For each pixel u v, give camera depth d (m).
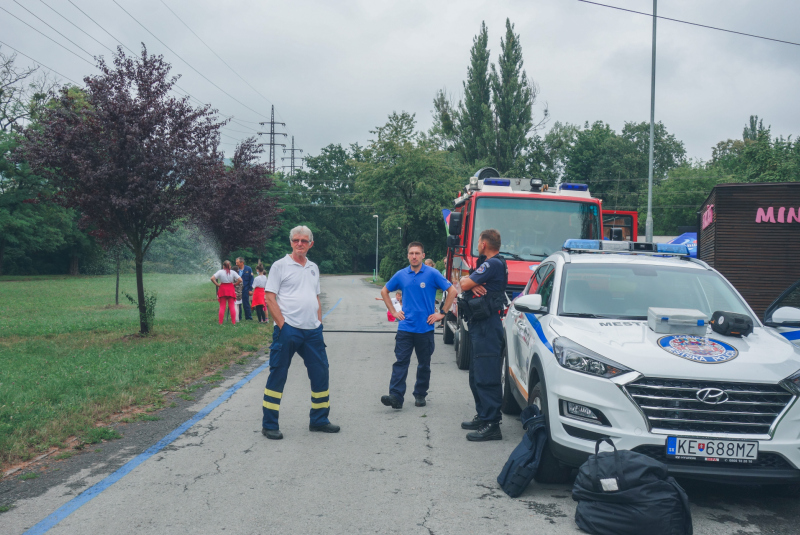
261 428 5.97
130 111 10.96
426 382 6.99
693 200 67.00
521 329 5.80
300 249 5.85
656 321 4.38
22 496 4.12
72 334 13.04
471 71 48.28
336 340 13.16
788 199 13.01
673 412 3.83
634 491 3.45
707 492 4.36
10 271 57.28
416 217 40.75
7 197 46.88
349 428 6.01
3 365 8.77
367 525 3.68
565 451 4.10
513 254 9.30
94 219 11.70
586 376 4.04
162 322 15.02
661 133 77.56
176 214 11.63
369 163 41.09
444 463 4.93
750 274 13.27
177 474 4.60
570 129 50.09
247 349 11.41
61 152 10.76
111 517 3.77
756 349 4.13
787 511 4.00
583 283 5.27
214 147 12.73
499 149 47.91
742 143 75.56
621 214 10.25
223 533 3.54
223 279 15.12
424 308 6.81
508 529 3.64
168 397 7.36
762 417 3.81
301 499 4.10
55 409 6.20
